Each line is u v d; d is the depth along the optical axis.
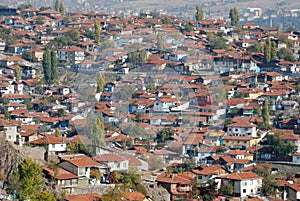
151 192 161.50
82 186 153.50
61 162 157.62
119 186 154.75
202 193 176.50
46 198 145.00
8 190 145.00
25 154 159.62
